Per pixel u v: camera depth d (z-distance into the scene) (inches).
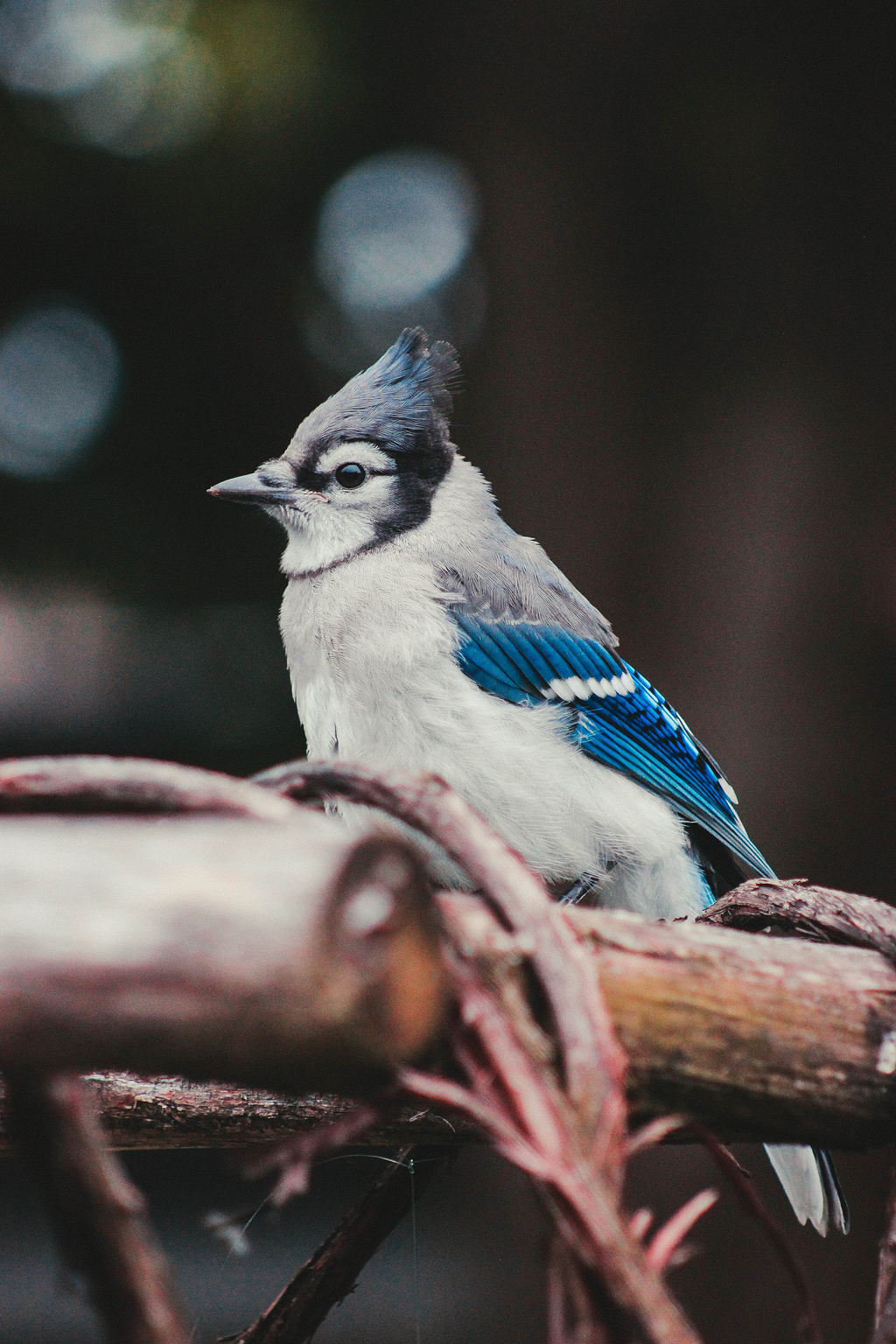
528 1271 137.6
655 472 138.1
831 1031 81.7
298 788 81.2
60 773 74.0
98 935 56.5
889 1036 82.1
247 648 141.8
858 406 137.3
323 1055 60.0
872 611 137.2
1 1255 141.9
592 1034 69.1
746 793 137.3
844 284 137.3
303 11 137.7
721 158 137.6
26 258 139.3
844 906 94.7
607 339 138.3
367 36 138.2
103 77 137.9
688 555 137.7
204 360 140.3
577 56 137.7
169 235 139.6
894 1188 85.6
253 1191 137.4
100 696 143.2
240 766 142.3
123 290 139.8
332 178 139.7
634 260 138.3
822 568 137.3
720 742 137.3
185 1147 117.8
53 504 139.9
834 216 137.3
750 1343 135.5
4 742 144.4
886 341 137.3
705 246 138.0
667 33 137.2
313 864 58.1
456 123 138.6
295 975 57.0
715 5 136.9
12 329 139.6
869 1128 82.2
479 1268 139.2
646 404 138.3
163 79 138.0
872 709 137.1
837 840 137.0
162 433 140.2
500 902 72.5
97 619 141.9
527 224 138.3
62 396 139.8
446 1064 67.3
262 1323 113.3
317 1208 136.7
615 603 138.0
